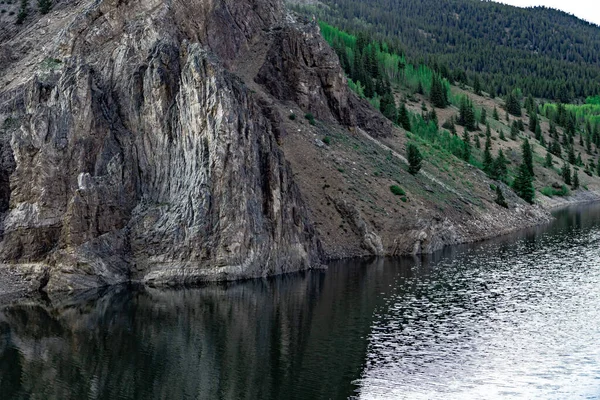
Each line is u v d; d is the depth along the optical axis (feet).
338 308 234.79
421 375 171.12
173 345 192.95
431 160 498.69
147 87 300.61
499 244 392.88
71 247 263.49
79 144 281.54
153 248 275.59
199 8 380.78
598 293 260.21
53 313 228.02
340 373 171.83
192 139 287.89
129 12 340.80
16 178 274.77
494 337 202.39
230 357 183.32
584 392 160.35
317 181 359.87
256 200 288.92
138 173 294.66
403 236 353.72
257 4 455.63
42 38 366.43
